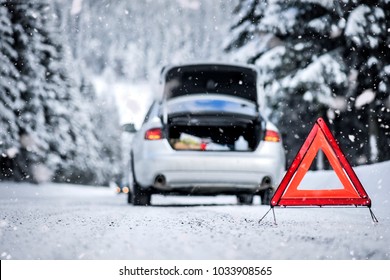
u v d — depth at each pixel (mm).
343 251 2850
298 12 16219
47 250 2902
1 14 30578
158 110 7242
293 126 16547
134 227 4023
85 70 69062
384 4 14711
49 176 35031
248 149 7000
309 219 4664
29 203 8562
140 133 7277
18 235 3533
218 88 7867
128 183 8539
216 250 2797
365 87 15102
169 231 3717
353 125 15812
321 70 15344
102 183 53062
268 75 16438
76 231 3773
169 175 6742
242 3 18109
